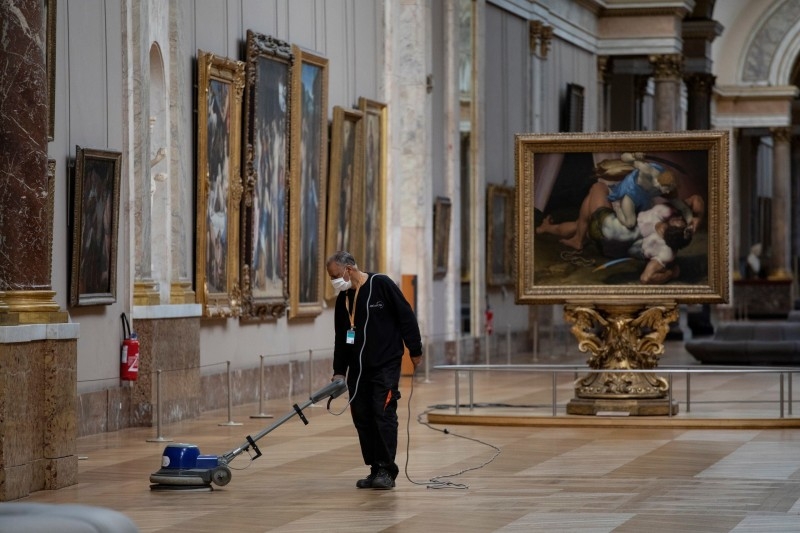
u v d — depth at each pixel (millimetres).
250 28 25438
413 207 33594
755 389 28609
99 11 20094
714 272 21844
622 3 49344
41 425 14789
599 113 49969
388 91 32031
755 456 17422
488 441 19141
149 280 21422
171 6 22125
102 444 18812
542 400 25938
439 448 18344
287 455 17688
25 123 14797
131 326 20969
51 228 18562
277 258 26328
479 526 12477
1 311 14492
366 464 15133
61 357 14984
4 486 14008
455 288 36656
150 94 21891
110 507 13594
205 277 23250
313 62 27484
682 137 21828
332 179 28766
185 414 22125
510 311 42312
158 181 22125
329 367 29156
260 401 22734
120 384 20781
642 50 49406
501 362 39312
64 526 8289
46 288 15141
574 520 12758
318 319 28797
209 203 23422
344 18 30031
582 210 22203
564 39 46562
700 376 32312
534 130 43719
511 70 41906
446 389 28922
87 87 19766
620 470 16156
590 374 22219
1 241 14789
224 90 23906
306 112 27422
